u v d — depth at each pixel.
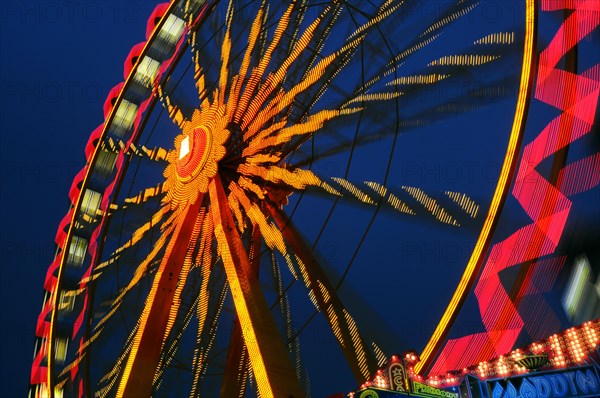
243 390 18.78
